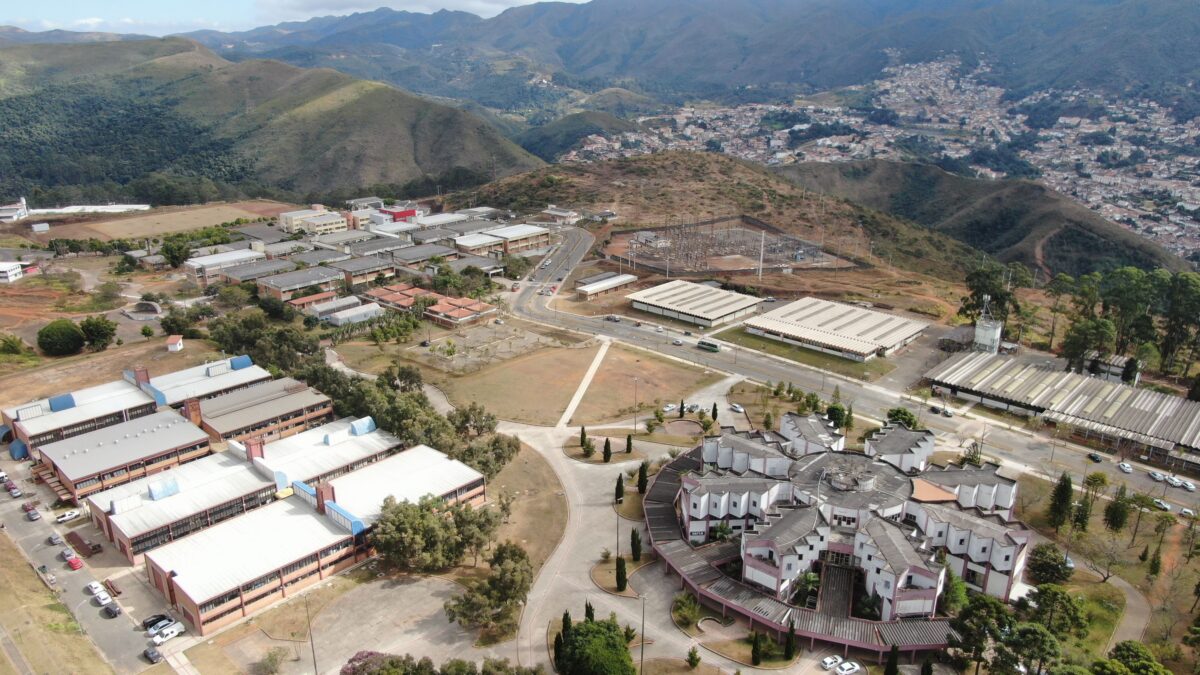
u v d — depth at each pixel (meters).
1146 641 133.12
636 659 129.38
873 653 129.88
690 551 154.88
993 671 121.44
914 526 150.25
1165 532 165.50
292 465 180.00
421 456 183.00
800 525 146.88
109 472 174.75
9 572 145.12
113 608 136.88
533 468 194.75
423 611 140.38
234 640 131.62
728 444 178.50
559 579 150.88
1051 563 148.12
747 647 132.75
